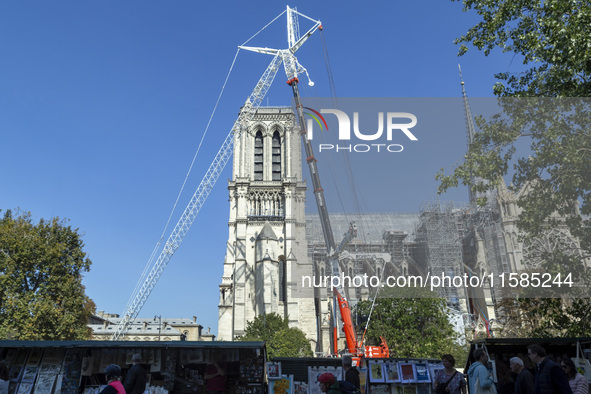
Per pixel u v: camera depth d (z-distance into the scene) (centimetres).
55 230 6656
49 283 6297
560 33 2342
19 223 6575
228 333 12006
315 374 1823
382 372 1775
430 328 7988
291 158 13312
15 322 5981
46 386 1717
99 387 1762
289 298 11694
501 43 2755
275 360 1855
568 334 2652
